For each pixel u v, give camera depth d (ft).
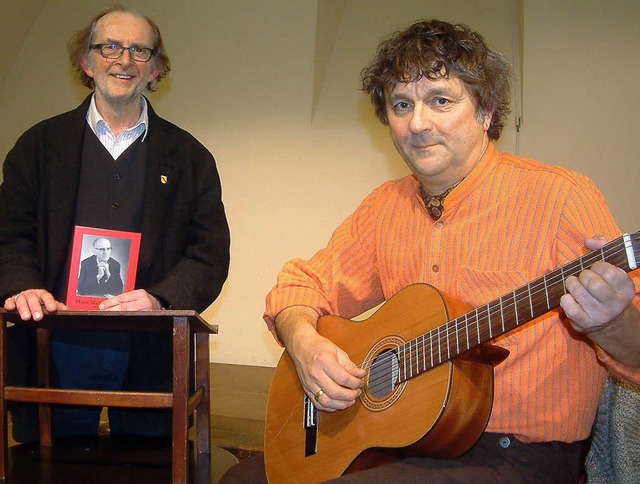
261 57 18.52
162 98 19.40
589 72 16.02
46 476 7.57
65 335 8.75
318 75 18.31
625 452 6.06
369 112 17.92
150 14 19.42
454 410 5.20
